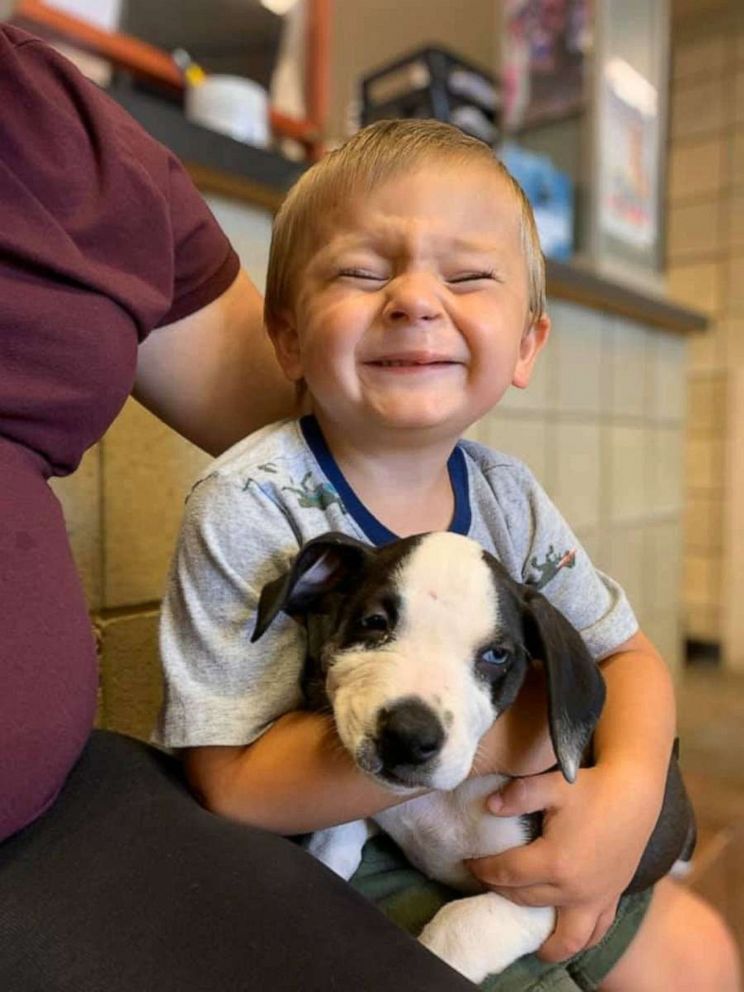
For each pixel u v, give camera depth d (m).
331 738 0.58
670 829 0.74
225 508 0.64
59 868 0.48
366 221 0.65
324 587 0.64
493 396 0.67
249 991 0.41
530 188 1.78
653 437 2.04
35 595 0.52
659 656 0.78
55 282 0.58
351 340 0.64
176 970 0.42
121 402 0.63
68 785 0.55
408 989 0.42
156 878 0.47
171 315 0.75
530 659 0.63
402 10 2.85
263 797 0.58
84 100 0.66
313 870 0.51
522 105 2.00
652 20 2.06
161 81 1.29
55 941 0.43
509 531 0.73
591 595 0.74
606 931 0.66
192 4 1.42
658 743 0.67
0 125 0.59
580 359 1.74
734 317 2.78
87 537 0.96
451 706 0.53
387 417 0.64
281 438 0.71
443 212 0.65
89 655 0.55
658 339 2.03
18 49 0.65
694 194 2.86
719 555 2.79
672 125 2.89
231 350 0.79
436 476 0.71
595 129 1.88
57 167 0.61
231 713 0.61
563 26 1.92
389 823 0.66
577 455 1.76
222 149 0.96
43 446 0.59
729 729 2.05
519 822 0.63
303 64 1.54
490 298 0.66
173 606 0.65
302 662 0.64
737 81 2.76
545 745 0.64
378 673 0.55
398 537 0.68
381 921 0.48
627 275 1.98
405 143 0.67
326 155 0.74
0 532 0.52
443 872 0.66
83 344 0.59
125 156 0.66
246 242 1.07
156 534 1.03
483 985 0.59
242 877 0.48
